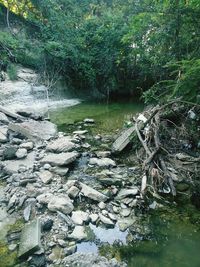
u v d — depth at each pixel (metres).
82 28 13.03
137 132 6.25
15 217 4.07
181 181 5.25
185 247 3.71
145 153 6.02
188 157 5.87
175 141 6.40
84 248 3.58
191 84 5.20
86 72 12.19
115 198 4.67
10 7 12.61
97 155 6.25
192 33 6.82
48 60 11.93
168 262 3.45
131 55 11.84
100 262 3.12
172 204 4.65
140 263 3.41
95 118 9.34
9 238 3.65
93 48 12.70
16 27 12.91
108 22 13.17
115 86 12.91
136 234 3.91
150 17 7.52
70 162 5.58
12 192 4.55
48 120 8.62
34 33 12.87
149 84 12.77
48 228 3.82
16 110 8.32
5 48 11.38
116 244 3.70
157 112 6.23
